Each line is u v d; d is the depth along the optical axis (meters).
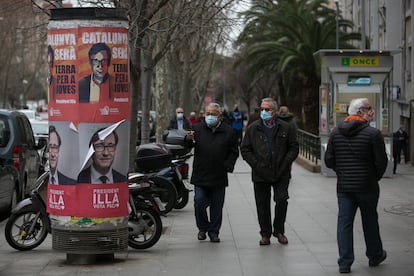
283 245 11.84
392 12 38.16
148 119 22.89
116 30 10.09
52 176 10.26
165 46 15.60
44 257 11.06
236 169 27.88
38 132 28.14
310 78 36.94
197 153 12.16
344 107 23.73
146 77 22.61
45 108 96.56
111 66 10.09
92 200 10.12
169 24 17.86
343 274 9.56
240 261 10.59
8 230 11.55
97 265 10.34
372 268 9.90
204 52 44.06
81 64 10.01
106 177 10.15
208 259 10.77
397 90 36.16
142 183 11.51
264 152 11.59
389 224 13.96
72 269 10.09
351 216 9.63
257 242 12.17
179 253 11.27
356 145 9.45
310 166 26.22
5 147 16.16
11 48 60.94
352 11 52.97
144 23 14.32
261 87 71.50
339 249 9.65
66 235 10.18
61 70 10.06
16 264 10.52
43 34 21.95
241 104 103.38
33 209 11.62
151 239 11.50
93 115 10.05
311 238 12.45
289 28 36.16
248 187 21.25
